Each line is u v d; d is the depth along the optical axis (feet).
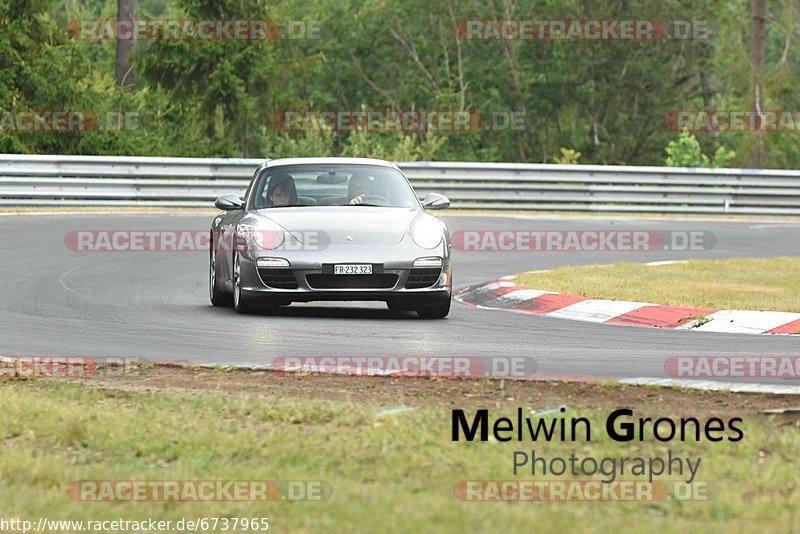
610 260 228.43
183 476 66.39
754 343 127.85
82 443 75.82
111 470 67.87
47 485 64.85
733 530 56.65
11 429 78.64
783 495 64.13
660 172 360.07
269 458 71.56
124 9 526.16
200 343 122.62
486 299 174.91
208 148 532.73
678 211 359.25
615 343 126.82
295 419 82.48
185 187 323.37
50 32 477.36
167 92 544.21
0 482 64.95
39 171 308.60
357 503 60.34
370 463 70.33
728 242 269.03
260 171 159.02
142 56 534.78
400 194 156.15
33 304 155.12
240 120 551.18
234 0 543.80
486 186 347.77
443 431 78.54
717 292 169.78
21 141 462.19
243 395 92.79
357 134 496.64
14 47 469.98
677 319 147.54
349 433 78.48
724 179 363.15
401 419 81.61
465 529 55.93
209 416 84.12
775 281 188.03
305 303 164.25
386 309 159.12
